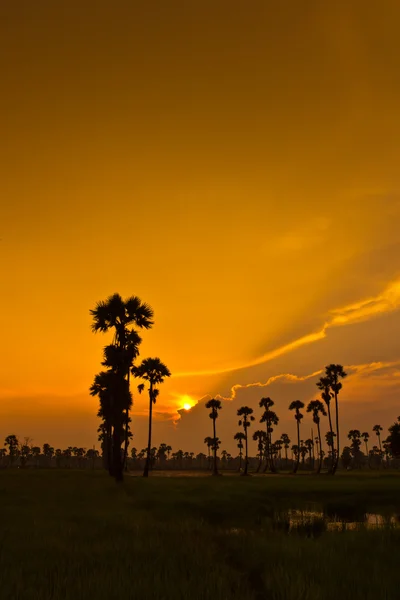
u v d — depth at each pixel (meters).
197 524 16.61
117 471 40.44
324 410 113.12
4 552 10.44
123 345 43.59
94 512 19.14
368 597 7.47
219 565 9.55
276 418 132.00
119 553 10.52
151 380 68.56
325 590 7.77
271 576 8.66
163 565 9.48
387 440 53.88
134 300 43.94
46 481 37.75
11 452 161.88
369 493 31.25
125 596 7.27
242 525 19.05
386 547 11.73
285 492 32.06
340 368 94.81
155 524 15.74
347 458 160.38
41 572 8.66
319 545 11.91
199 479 53.81
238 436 164.88
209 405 108.88
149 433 67.44
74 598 7.18
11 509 19.14
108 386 49.75
